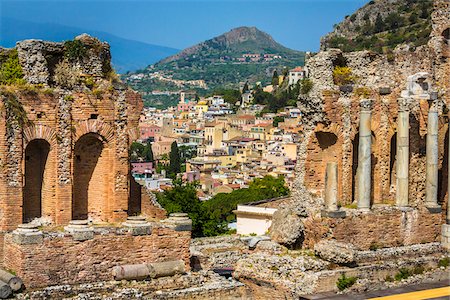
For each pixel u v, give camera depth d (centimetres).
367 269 5034
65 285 4088
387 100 6009
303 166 5800
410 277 5194
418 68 6222
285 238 5594
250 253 5731
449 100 6250
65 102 4506
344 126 5762
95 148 4725
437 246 5728
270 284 4969
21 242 3994
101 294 4091
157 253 4428
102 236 4241
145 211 4984
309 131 5797
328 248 5128
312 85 5788
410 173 6078
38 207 4575
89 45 4738
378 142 6012
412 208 5856
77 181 4700
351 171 5812
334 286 4862
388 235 5688
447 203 6122
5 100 4272
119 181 4684
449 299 4709
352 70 6025
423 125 6150
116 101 4691
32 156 4544
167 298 4188
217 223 10838
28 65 4516
